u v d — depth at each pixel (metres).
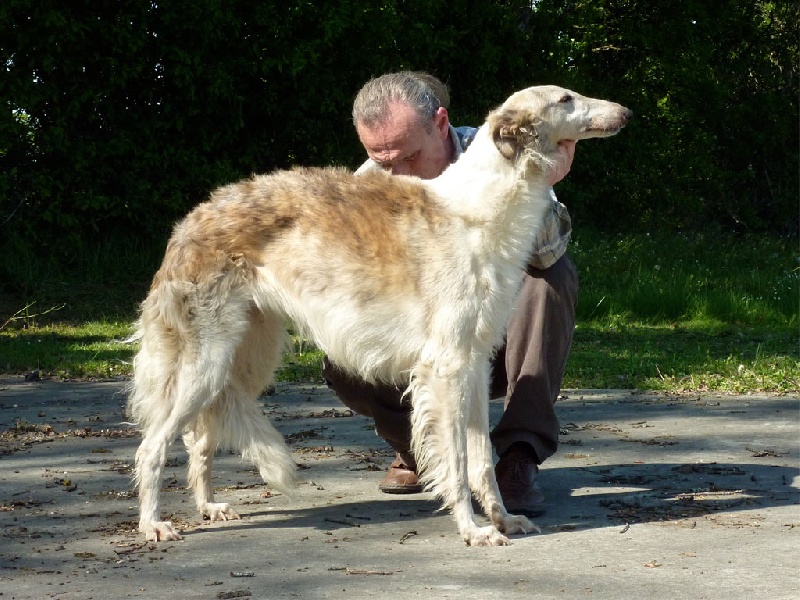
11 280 14.06
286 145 16.62
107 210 14.91
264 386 4.77
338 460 5.84
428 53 17.73
